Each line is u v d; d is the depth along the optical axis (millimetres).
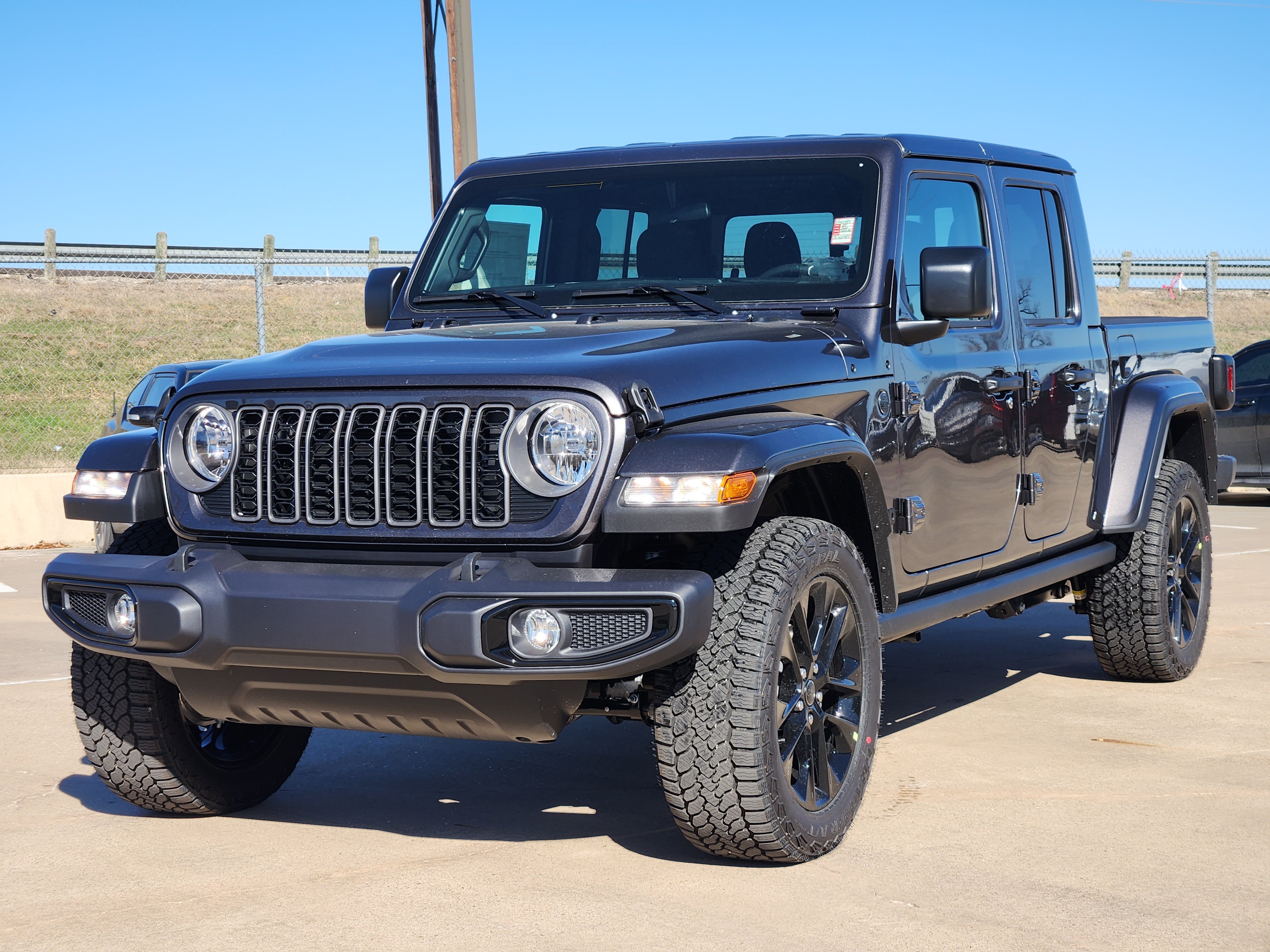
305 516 3574
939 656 6836
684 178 4660
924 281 4172
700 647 3340
